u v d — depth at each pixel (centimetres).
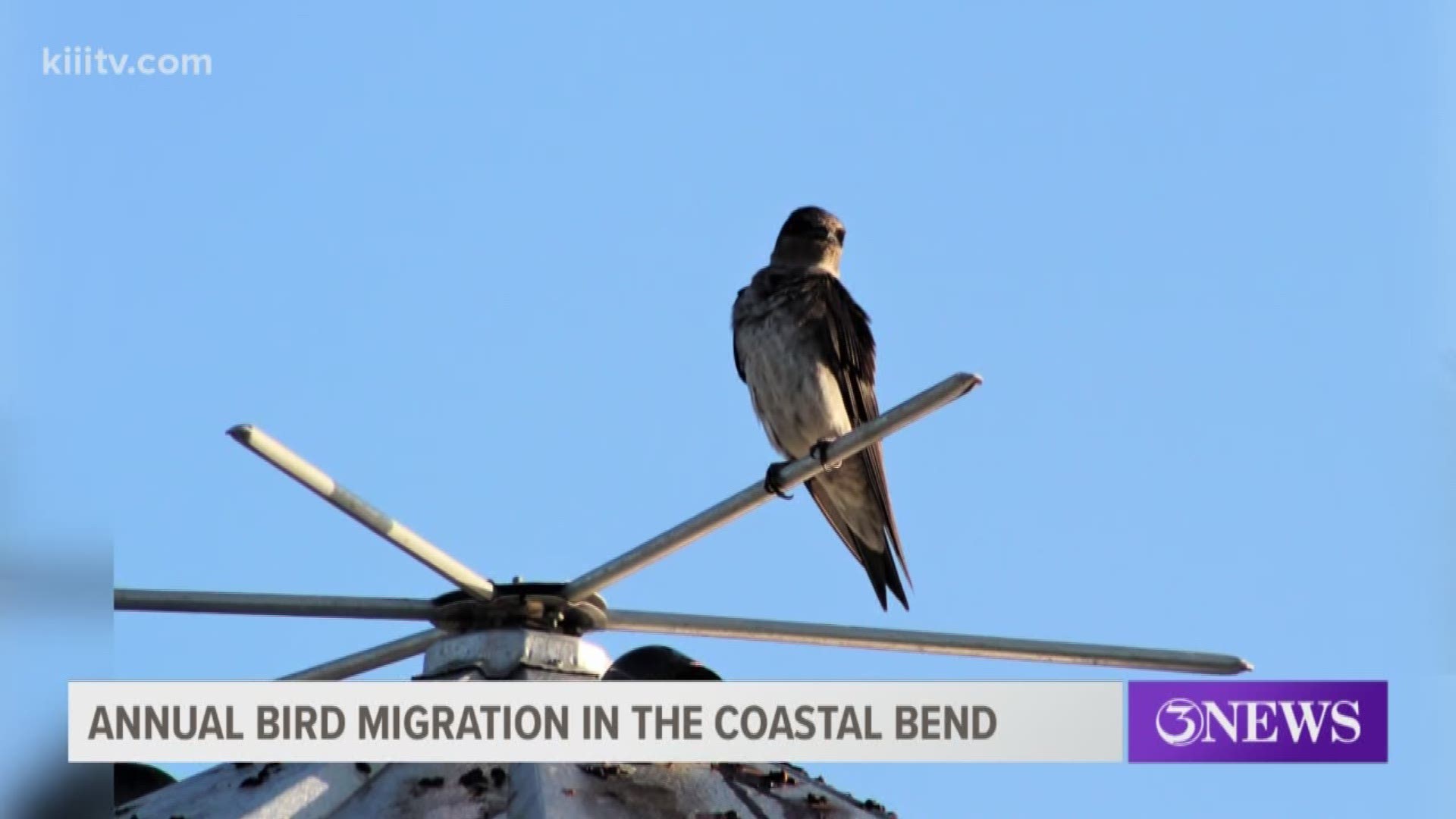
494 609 1080
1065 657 1067
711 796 976
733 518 1075
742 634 1089
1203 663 1078
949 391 995
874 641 1072
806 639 1079
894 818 1023
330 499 972
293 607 1045
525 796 932
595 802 937
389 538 1002
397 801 947
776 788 1017
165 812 948
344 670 1087
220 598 1022
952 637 1072
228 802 945
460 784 962
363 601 1066
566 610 1085
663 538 1073
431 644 1092
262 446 929
